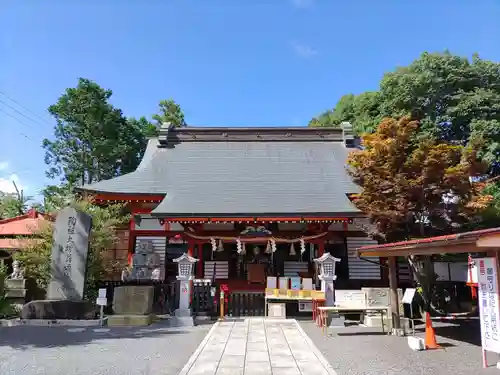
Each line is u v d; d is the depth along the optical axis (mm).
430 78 19859
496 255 6562
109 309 13961
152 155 21609
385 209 13070
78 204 14883
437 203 12742
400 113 20125
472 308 14172
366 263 17578
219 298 14523
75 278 12164
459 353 7773
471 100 18781
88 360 7098
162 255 17469
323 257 12391
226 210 15500
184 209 15578
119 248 17906
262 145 22172
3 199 30781
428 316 8625
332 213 15117
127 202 17516
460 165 12164
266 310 13211
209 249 18062
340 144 22391
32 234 14734
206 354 7605
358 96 31609
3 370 6371
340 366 6773
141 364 6836
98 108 34156
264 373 6250
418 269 13109
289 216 15164
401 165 13148
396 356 7531
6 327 10820
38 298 14211
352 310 10609
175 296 13523
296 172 19375
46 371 6328
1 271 12648
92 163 35719
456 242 6465
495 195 15609
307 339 9180
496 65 19766
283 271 17719
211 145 22062
